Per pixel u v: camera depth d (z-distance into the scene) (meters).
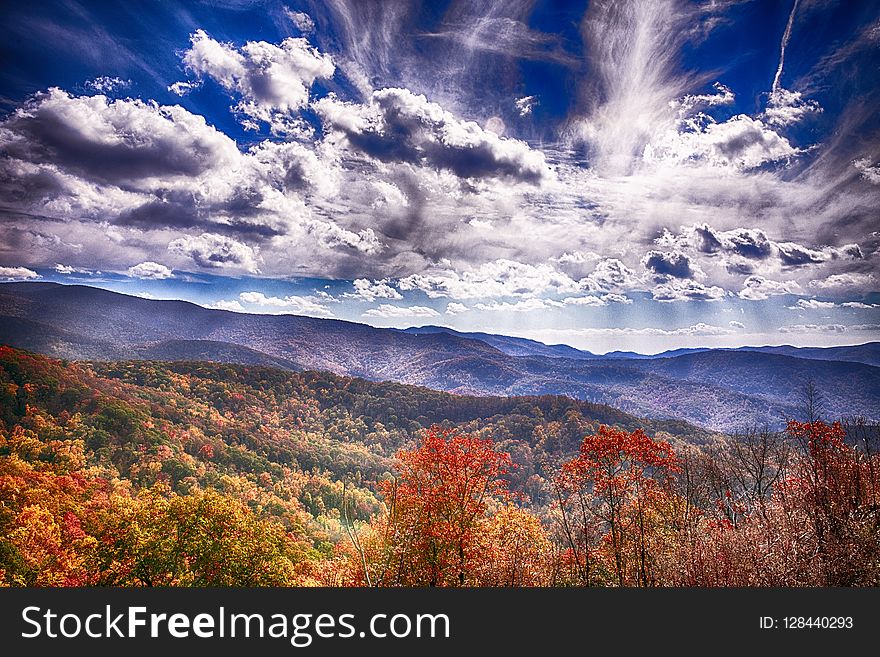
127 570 35.44
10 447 93.56
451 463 26.00
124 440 109.38
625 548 25.11
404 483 26.39
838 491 19.92
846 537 18.34
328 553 62.00
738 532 20.27
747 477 32.31
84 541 40.06
